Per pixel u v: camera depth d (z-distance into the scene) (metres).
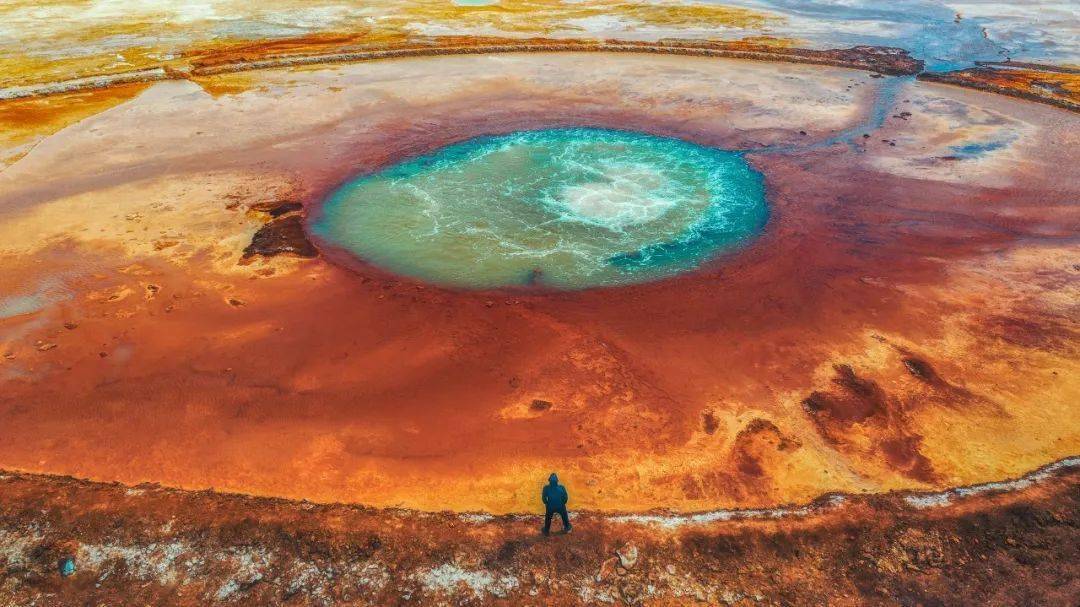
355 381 16.72
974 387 16.31
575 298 20.67
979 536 12.43
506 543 12.37
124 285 20.67
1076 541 12.31
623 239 24.59
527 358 17.64
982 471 13.96
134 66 45.06
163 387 16.41
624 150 33.34
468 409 15.80
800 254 23.05
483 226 25.52
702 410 15.67
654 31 56.91
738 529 12.62
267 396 16.17
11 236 23.45
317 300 20.28
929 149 32.47
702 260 22.98
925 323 18.91
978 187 28.09
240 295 20.38
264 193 27.78
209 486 13.59
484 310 19.95
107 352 17.64
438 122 36.81
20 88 39.69
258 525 12.58
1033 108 38.06
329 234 24.66
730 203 27.47
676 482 13.74
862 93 41.22
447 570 11.87
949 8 66.31
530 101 40.38
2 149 31.31
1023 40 53.91
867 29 57.78
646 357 17.64
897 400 15.91
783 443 14.70
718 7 66.25
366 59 48.56
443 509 13.14
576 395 16.22
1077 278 20.92
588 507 13.17
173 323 18.89
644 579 11.74
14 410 15.59
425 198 27.86
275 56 47.47
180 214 25.58
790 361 17.41
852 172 30.08
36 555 11.99
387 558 12.05
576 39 53.62
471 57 49.47
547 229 25.33
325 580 11.66
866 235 24.33
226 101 39.03
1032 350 17.59
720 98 40.50
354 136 34.50
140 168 29.80
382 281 21.55
